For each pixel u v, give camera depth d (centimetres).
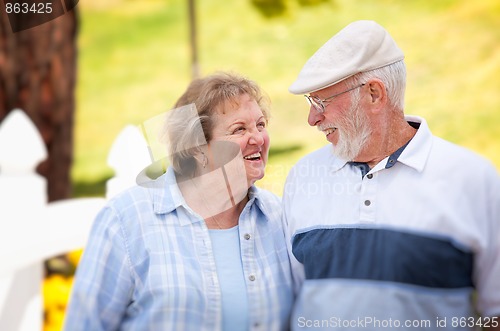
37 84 405
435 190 201
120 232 207
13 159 269
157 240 207
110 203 213
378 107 209
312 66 213
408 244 199
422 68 695
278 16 547
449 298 198
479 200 200
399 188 204
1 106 400
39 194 270
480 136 613
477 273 202
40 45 402
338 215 211
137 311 206
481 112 638
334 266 207
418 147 206
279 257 220
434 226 198
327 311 206
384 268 201
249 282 209
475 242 197
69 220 275
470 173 201
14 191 267
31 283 271
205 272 206
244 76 224
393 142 211
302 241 215
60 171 418
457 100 651
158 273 204
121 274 205
